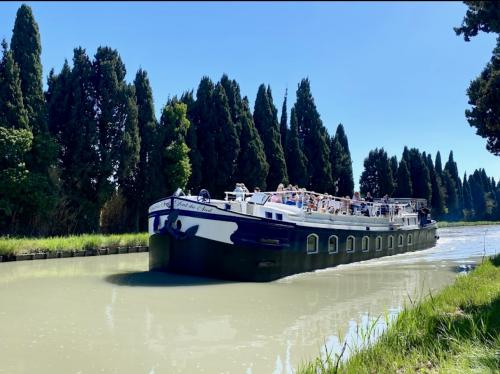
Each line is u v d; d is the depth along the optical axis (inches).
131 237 1213.7
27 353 344.2
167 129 1646.2
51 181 1288.1
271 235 709.3
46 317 449.7
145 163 1590.8
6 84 1237.7
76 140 1397.6
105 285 629.0
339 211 995.3
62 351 349.4
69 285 629.9
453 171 4121.6
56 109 1443.2
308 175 2341.3
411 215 1306.6
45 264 892.6
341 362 286.4
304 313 476.7
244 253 678.5
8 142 1179.9
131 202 1595.7
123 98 1485.0
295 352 349.7
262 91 2209.6
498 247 1395.2
